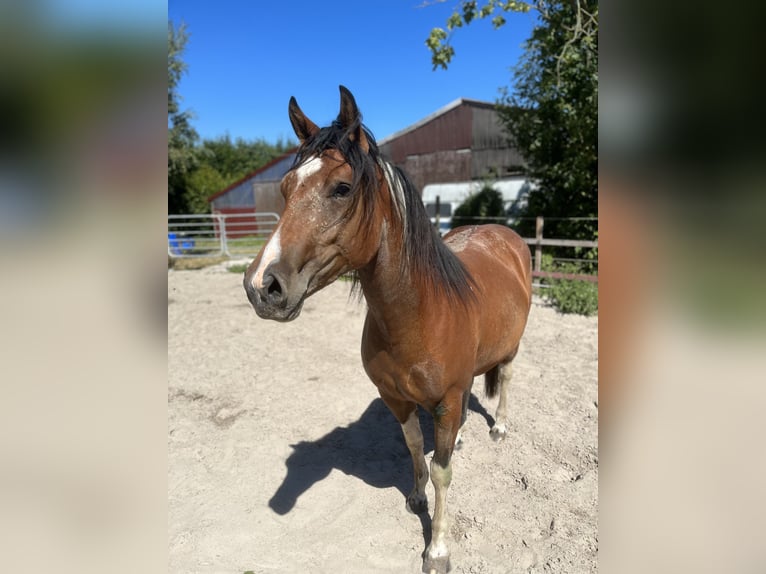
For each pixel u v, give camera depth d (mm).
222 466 3105
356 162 1531
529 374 4320
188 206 22656
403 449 3277
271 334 5832
